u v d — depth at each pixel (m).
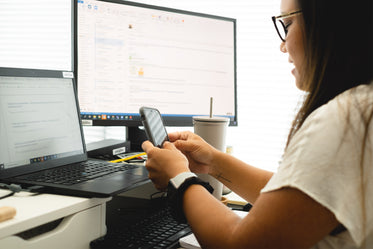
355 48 0.45
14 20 1.76
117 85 1.16
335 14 0.45
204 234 0.51
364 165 0.40
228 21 1.32
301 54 0.52
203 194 0.55
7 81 0.77
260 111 1.50
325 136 0.42
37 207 0.58
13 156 0.75
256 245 0.44
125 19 1.17
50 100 0.87
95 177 0.76
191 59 1.26
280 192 0.43
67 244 0.60
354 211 0.40
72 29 1.10
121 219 0.83
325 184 0.41
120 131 1.67
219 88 1.31
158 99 1.22
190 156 0.84
